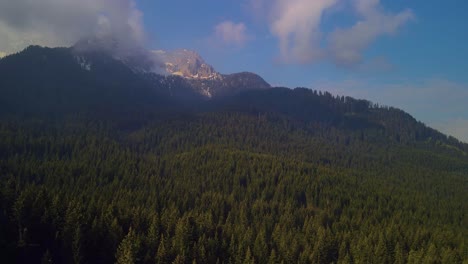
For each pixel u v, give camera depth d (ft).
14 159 524.52
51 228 318.04
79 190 440.45
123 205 384.88
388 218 472.03
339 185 568.82
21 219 307.99
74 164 524.11
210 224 382.22
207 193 495.00
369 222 445.37
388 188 597.52
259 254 341.62
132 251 298.15
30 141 611.06
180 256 306.14
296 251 356.79
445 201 578.25
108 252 313.32
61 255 304.50
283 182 560.61
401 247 382.63
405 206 521.65
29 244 302.66
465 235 448.65
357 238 392.68
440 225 470.39
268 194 532.32
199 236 354.54
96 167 539.29
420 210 512.22
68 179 476.95
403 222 464.65
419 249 375.04
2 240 288.30
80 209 329.11
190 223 375.45
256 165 613.11
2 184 408.46
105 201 377.91
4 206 330.13
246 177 579.48
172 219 367.04
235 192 522.88
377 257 353.72
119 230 324.60
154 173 577.84
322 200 520.01
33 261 293.84
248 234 363.76
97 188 448.65
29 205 323.78
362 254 354.13
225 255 343.46
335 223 439.63
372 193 551.59
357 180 616.39
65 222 316.81
